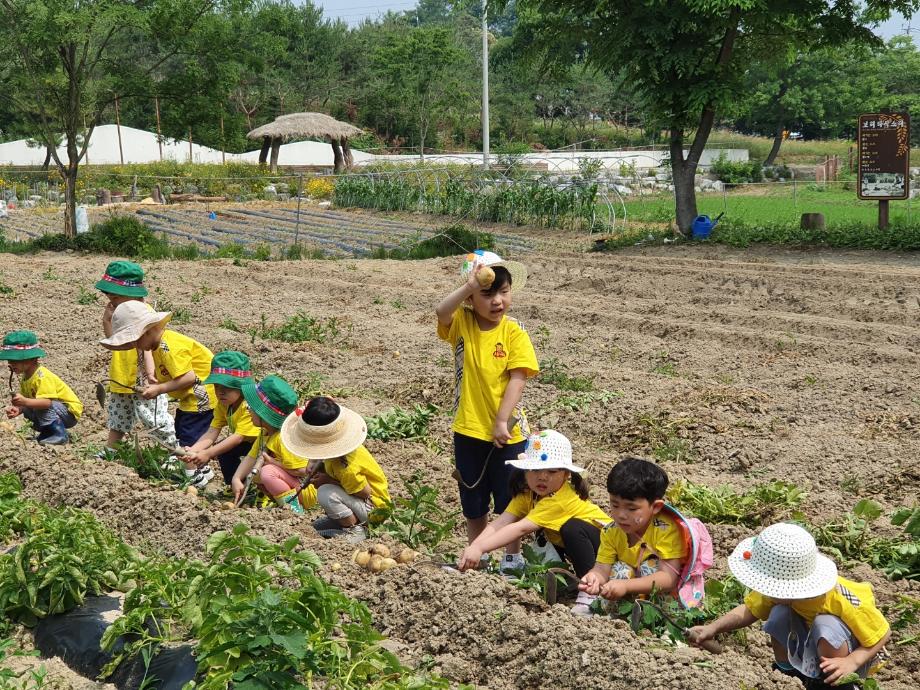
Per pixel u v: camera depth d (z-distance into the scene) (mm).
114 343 7809
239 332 14461
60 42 25297
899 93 70438
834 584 4449
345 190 40812
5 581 5570
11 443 8039
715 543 6977
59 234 26078
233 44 28047
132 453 8016
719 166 55438
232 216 36562
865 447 9180
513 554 6016
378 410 10453
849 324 14461
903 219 25750
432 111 67688
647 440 9547
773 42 26844
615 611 5262
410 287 19438
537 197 31344
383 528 6746
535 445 5629
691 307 16312
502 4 28062
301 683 4375
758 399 10781
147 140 55594
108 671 4988
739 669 4547
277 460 7199
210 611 4750
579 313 15789
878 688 4699
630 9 25438
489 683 4793
